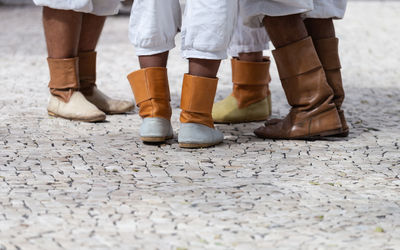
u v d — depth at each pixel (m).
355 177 3.40
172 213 2.83
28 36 9.48
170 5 3.84
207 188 3.17
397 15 12.48
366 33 10.30
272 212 2.87
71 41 4.56
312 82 4.05
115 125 4.51
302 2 3.82
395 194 3.14
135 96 3.98
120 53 8.23
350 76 6.82
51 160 3.61
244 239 2.58
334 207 2.95
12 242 2.52
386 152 3.89
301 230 2.68
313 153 3.85
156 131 3.90
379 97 5.72
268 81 4.76
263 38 4.57
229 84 6.28
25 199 2.98
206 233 2.63
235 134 4.32
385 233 2.66
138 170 3.45
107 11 4.73
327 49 4.15
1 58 7.47
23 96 5.41
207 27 3.67
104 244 2.51
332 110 4.08
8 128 4.31
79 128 4.38
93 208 2.88
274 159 3.71
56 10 4.50
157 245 2.51
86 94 4.84
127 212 2.84
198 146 3.90
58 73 4.59
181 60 7.93
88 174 3.37
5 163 3.53
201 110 3.87
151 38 3.81
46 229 2.65
